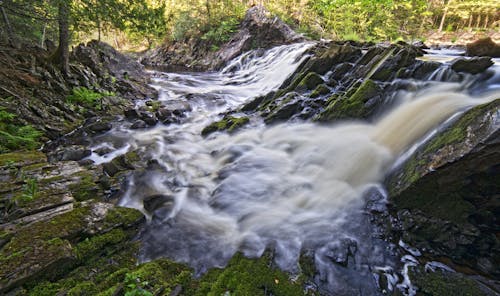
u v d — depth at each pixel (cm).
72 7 797
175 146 756
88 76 1104
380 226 406
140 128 882
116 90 1191
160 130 885
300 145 666
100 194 485
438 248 364
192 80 1839
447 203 371
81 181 494
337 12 3117
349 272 339
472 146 332
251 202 493
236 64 2319
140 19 919
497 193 338
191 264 355
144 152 680
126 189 517
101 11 823
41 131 732
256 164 619
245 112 1011
